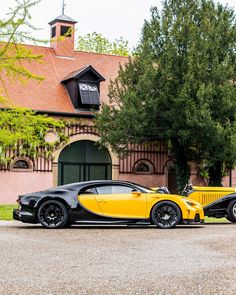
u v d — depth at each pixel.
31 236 11.51
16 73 18.03
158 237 11.45
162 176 28.25
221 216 15.88
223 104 23.34
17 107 21.23
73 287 6.22
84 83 27.41
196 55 23.81
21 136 21.67
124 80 25.30
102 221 13.67
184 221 13.83
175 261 8.11
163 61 24.08
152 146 28.09
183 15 24.84
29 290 6.03
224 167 25.67
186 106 22.91
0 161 25.14
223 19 25.48
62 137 26.25
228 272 7.21
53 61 29.36
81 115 26.75
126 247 9.72
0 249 9.34
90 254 8.80
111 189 13.87
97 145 27.14
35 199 13.61
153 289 6.14
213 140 22.77
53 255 8.67
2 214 18.31
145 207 13.80
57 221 13.62
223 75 23.88
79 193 13.75
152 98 23.11
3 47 17.12
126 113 23.08
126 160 27.53
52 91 27.45
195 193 15.89
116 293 5.95
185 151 25.12
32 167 25.77
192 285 6.37
